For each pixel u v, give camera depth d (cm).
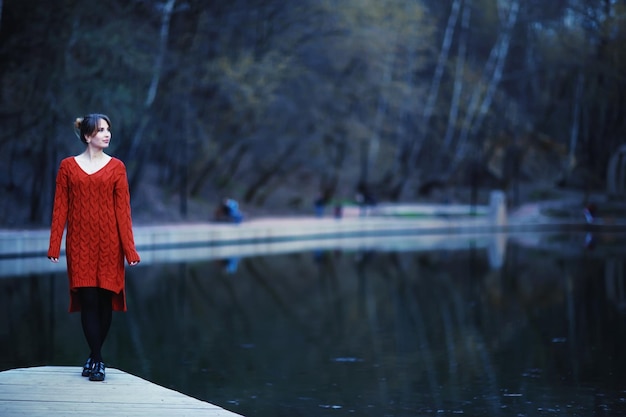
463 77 5762
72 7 2778
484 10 5928
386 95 4703
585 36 5338
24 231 2908
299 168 5388
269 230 3475
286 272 2255
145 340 1251
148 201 3891
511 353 1165
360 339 1277
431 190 5962
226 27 3747
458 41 6019
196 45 3641
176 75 3569
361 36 4216
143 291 1817
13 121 3019
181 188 3944
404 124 5731
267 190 5012
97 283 729
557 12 5562
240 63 3575
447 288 1927
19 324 1360
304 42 4200
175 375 1012
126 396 703
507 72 6081
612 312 1546
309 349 1188
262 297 1761
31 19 2761
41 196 3247
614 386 959
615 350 1180
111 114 3017
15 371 790
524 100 5938
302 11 3997
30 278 1980
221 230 3212
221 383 971
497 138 5838
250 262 2527
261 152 4725
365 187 5372
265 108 4062
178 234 3031
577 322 1436
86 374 765
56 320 1404
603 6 5225
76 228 721
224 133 4278
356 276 2180
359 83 4650
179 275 2127
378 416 833
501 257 2755
